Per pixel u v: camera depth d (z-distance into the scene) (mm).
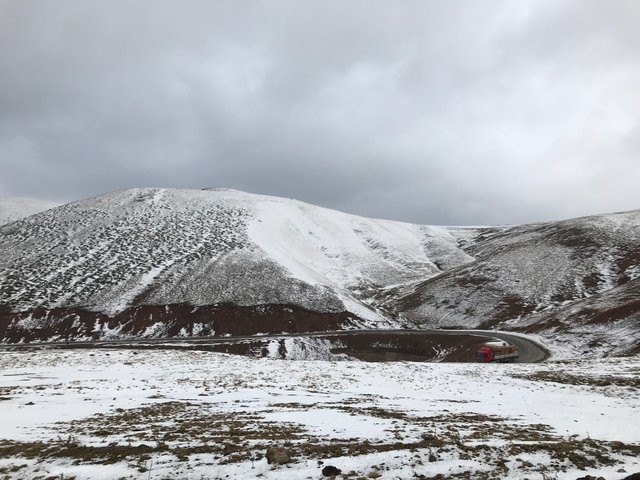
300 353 51719
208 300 69062
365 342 56875
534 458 7879
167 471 7219
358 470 7215
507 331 67750
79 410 13523
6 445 9062
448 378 23453
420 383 21672
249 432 10094
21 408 13891
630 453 8625
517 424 12070
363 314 74125
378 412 13250
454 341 55781
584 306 57469
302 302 72438
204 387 18969
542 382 21922
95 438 9508
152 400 15578
